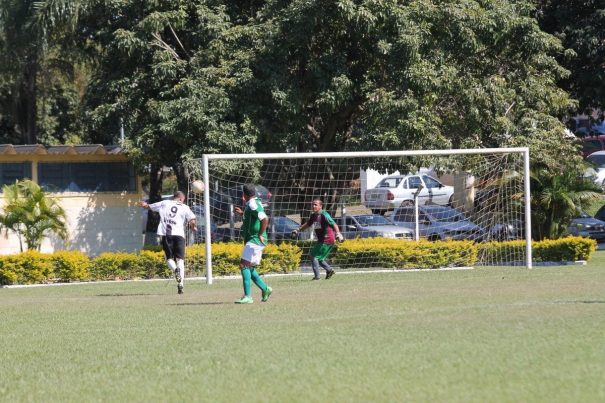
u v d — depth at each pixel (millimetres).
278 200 86312
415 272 71250
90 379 28453
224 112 79500
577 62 102562
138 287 65875
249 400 24281
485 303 43000
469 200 94125
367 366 27781
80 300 55469
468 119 85375
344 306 44188
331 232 65750
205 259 71000
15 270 73188
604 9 99500
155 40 84312
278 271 74625
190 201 79750
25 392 27031
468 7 82875
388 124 81000
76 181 91125
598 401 22594
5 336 39062
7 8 90750
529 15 95250
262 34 81875
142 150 83438
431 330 34031
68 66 118125
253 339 34156
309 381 26156
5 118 137250
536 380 24906
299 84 83812
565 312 37844
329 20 81938
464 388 24344
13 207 78000
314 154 70375
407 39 79625
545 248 79500
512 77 89125
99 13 89000
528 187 74000
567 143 89188
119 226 92250
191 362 30156
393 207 116062
